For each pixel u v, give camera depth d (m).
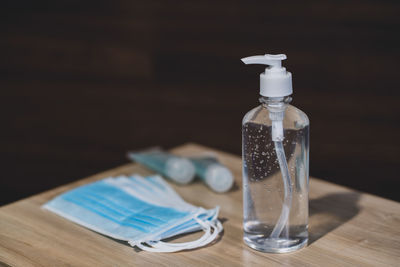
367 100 2.28
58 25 2.51
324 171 2.04
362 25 2.27
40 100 2.53
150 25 2.45
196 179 1.01
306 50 2.34
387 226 0.82
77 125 2.43
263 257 0.74
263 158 0.74
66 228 0.83
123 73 2.50
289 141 0.73
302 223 0.76
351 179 1.99
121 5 2.46
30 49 2.53
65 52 2.52
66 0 2.48
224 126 2.33
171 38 2.45
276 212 0.74
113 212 0.85
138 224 0.80
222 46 2.41
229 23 2.41
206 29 2.41
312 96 2.33
